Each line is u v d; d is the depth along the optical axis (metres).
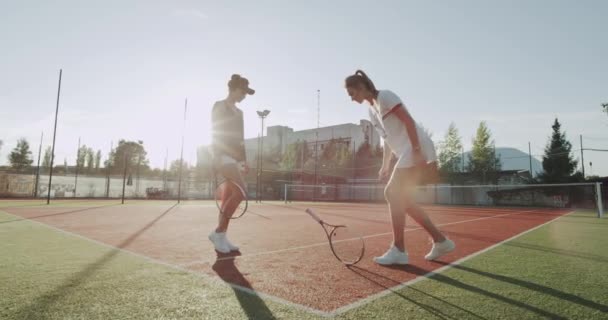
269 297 2.09
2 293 2.05
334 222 8.68
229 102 4.10
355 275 2.72
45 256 3.29
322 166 46.56
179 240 4.65
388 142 3.48
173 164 46.81
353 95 3.48
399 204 3.19
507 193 29.52
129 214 10.12
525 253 3.88
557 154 34.50
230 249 3.88
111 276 2.52
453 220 10.22
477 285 2.41
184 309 1.84
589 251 4.06
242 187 3.89
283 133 61.78
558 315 1.81
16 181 25.80
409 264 3.18
